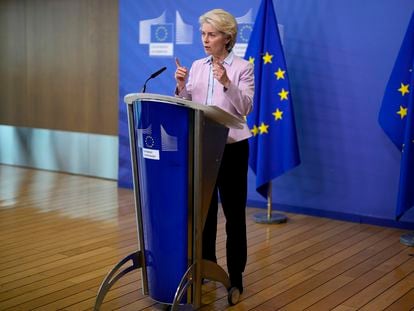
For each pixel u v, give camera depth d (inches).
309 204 218.8
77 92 287.9
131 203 232.2
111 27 270.5
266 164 203.8
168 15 245.3
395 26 195.8
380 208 204.7
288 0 213.5
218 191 142.1
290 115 201.5
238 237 131.0
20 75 308.5
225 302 130.4
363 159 206.4
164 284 118.0
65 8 285.6
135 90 259.0
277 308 127.1
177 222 114.0
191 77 130.8
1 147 319.6
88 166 289.9
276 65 201.6
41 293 133.3
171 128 109.6
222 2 230.2
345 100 207.3
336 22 205.6
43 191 253.0
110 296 132.5
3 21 309.7
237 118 107.8
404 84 185.5
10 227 192.5
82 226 195.3
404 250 173.9
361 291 138.3
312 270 153.7
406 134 180.7
